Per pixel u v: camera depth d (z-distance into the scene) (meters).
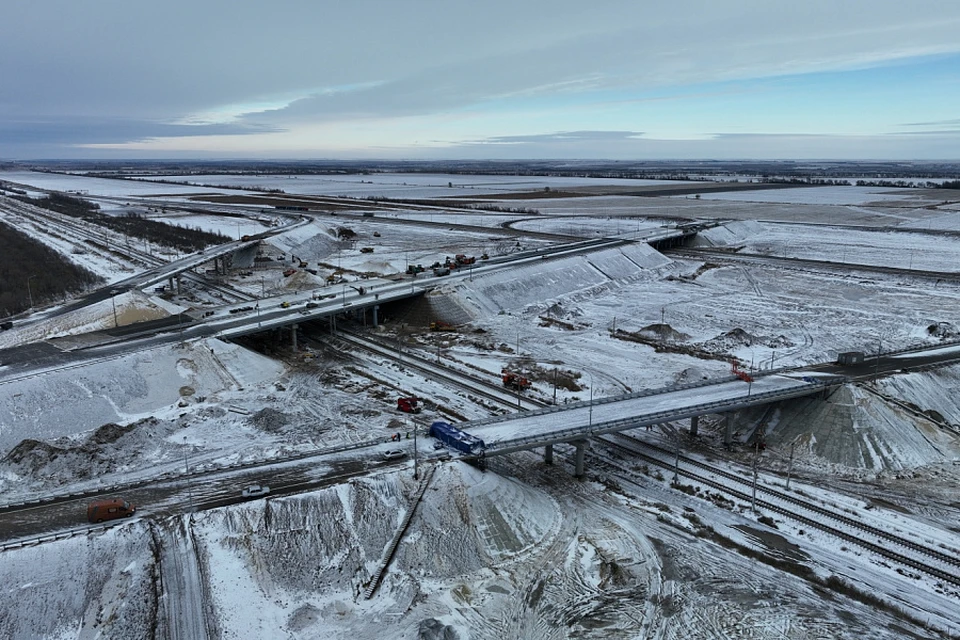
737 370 80.88
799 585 47.94
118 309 105.19
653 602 45.69
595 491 61.34
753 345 104.25
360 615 43.44
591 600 45.69
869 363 83.94
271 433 71.12
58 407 71.06
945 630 43.19
